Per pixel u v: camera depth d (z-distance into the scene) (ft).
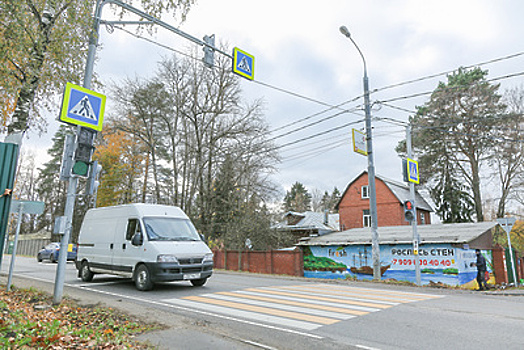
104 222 41.52
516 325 21.02
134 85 96.17
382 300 30.22
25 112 31.71
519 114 92.02
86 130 25.23
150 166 120.47
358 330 19.75
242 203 90.27
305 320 22.06
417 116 113.80
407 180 49.62
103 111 26.43
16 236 31.32
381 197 118.62
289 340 17.81
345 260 71.67
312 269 76.33
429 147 109.60
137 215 36.68
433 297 32.96
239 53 37.55
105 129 96.68
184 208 100.01
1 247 23.08
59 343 15.55
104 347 15.48
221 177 98.02
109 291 34.06
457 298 32.30
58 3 30.71
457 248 57.67
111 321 20.08
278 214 88.22
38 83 32.14
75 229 135.74
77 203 136.56
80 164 24.48
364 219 122.31
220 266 83.61
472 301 30.40
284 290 36.09
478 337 18.38
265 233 82.43
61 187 158.10
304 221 132.46
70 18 29.27
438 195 112.16
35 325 17.63
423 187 116.37
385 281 50.83
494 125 98.12
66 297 28.02
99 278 46.88
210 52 34.96
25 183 176.04
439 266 59.21
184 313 23.86
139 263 34.65
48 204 160.76
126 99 95.35
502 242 106.11
